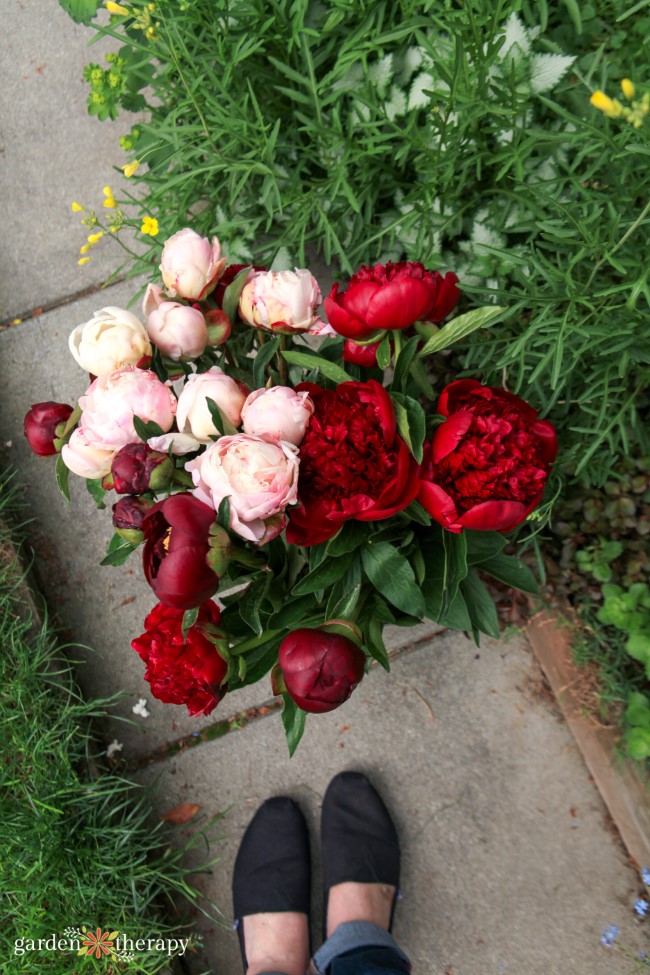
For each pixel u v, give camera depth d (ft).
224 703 5.60
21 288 5.95
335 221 4.84
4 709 5.24
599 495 4.86
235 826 5.57
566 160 4.28
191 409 2.68
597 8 4.28
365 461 2.59
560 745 5.24
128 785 5.53
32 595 5.58
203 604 2.94
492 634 3.90
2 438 5.92
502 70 3.97
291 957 5.34
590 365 4.44
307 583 3.03
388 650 5.44
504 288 4.49
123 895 5.18
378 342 2.92
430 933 5.28
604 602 4.74
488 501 2.65
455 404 2.90
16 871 5.05
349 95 4.65
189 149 4.57
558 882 5.18
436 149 4.58
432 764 5.38
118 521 2.75
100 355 2.78
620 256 3.84
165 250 2.95
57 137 5.98
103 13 5.97
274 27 4.41
